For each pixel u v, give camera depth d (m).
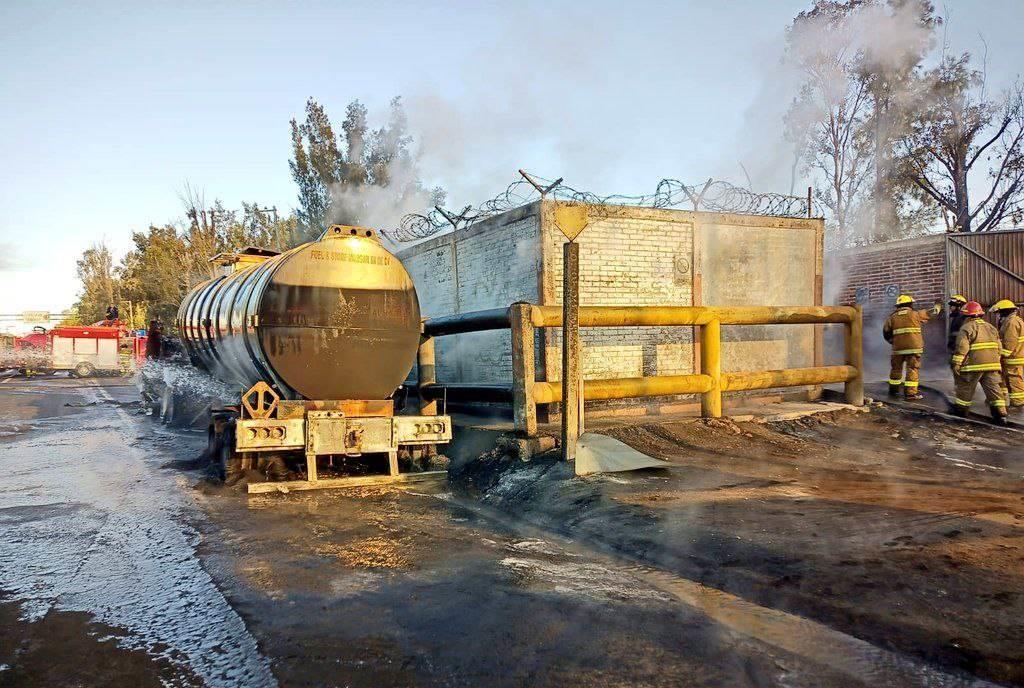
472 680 3.32
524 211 10.53
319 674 3.39
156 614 4.15
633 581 4.72
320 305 7.85
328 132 24.98
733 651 3.62
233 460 8.04
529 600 4.35
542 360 10.15
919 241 17.53
